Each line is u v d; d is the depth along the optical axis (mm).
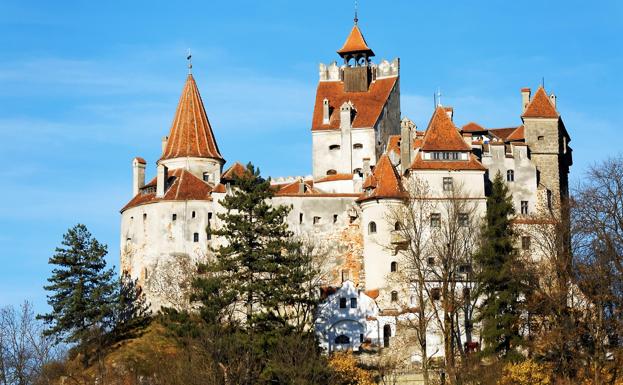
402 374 143500
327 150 188000
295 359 125562
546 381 126125
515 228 156500
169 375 127375
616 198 128375
